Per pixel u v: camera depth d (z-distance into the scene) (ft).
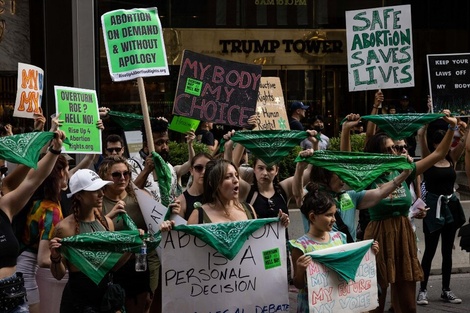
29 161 19.86
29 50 52.11
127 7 57.06
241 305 20.47
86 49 51.06
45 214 22.59
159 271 23.86
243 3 62.49
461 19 65.98
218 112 26.99
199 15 61.36
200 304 20.22
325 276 20.68
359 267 21.31
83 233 19.90
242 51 62.69
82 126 26.71
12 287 19.34
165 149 29.66
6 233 19.49
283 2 63.36
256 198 25.39
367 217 27.20
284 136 25.31
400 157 24.07
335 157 23.90
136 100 57.16
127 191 24.02
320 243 21.17
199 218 21.09
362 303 21.36
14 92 51.83
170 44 60.54
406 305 25.86
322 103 64.39
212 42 61.82
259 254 20.65
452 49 65.98
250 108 27.17
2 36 51.42
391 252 25.30
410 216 27.43
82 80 51.03
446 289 33.17
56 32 50.52
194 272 20.18
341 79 64.75
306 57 64.03
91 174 20.44
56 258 19.71
